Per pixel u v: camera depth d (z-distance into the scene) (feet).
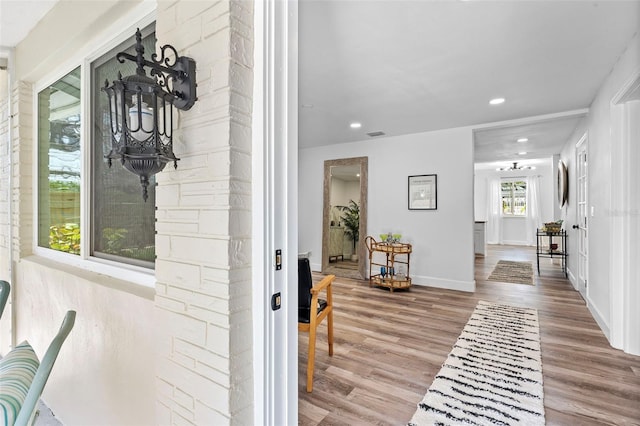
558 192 21.25
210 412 3.08
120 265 5.16
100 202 5.75
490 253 27.09
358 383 6.73
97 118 5.87
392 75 9.04
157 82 3.21
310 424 5.45
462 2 5.90
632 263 8.11
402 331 9.64
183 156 3.35
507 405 5.94
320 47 7.48
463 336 9.21
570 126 14.35
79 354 5.34
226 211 2.96
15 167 7.66
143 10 4.66
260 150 3.12
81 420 5.34
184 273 3.35
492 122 13.80
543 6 6.02
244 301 3.09
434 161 15.33
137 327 4.12
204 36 3.17
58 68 6.75
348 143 17.93
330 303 7.98
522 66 8.49
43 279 6.43
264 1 3.13
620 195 8.29
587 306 11.85
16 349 4.48
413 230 15.89
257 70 3.14
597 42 7.29
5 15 6.41
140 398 4.08
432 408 5.86
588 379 6.85
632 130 8.06
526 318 10.73
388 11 6.15
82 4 5.30
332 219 18.62
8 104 7.81
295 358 3.41
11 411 3.25
